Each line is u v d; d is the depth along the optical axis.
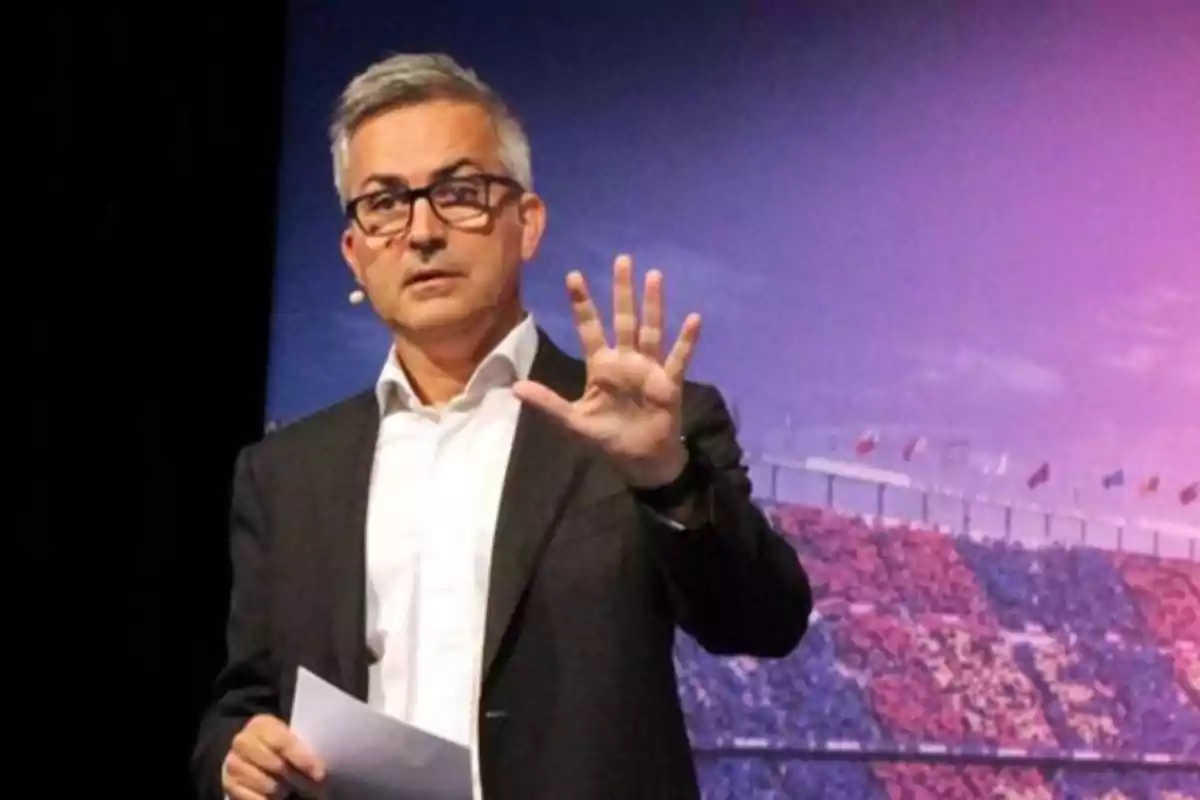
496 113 3.41
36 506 6.16
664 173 5.72
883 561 5.15
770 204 5.52
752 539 2.80
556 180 5.88
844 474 5.24
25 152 6.33
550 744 2.89
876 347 5.26
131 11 6.48
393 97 3.35
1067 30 5.14
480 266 3.25
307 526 3.25
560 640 2.95
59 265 6.30
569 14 6.00
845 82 5.47
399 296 3.26
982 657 4.99
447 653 3.12
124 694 6.11
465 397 3.32
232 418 6.32
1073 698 4.86
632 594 2.99
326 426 3.43
